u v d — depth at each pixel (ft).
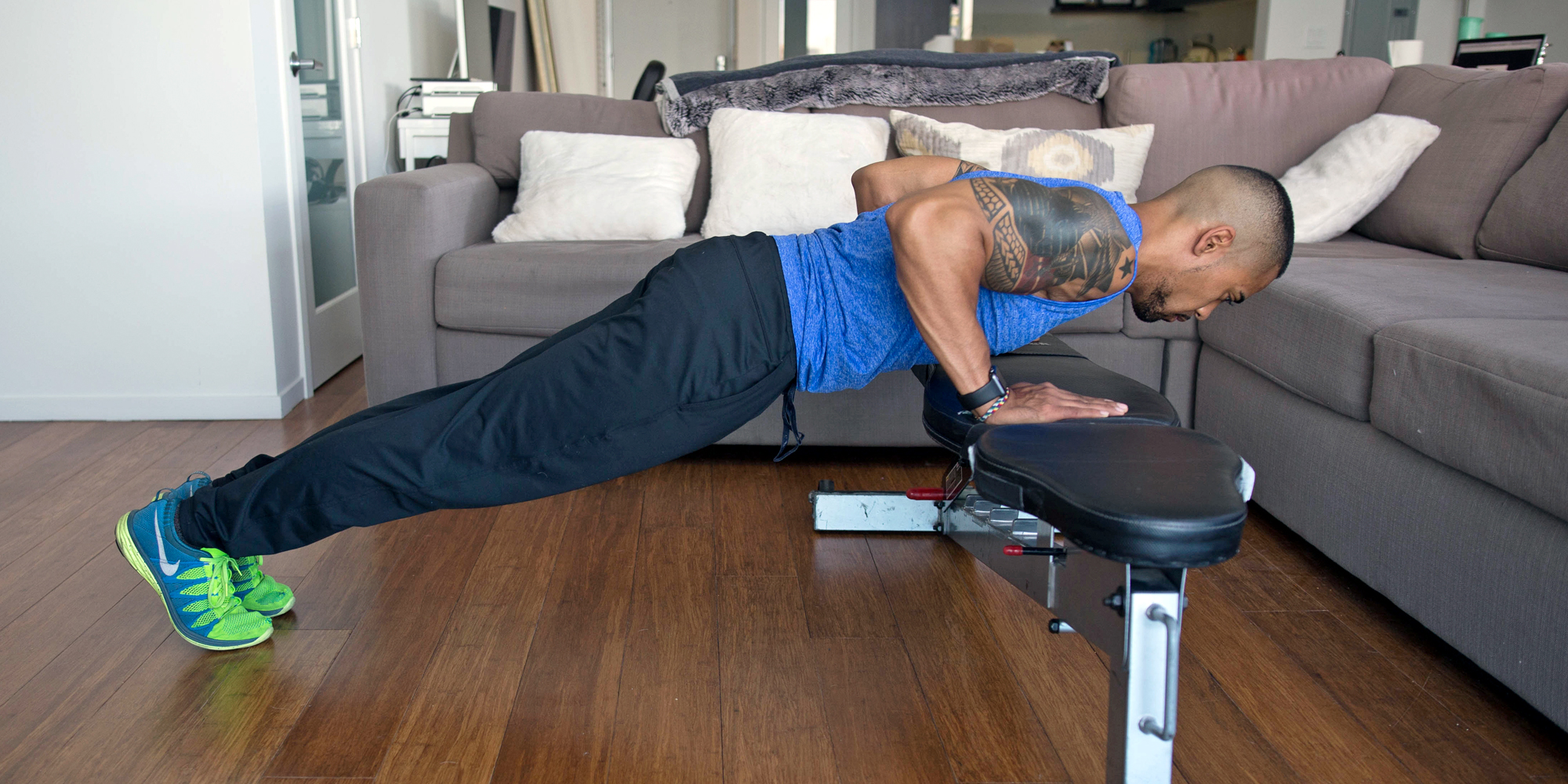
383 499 4.26
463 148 9.20
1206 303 4.20
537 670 4.68
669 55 20.01
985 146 8.18
